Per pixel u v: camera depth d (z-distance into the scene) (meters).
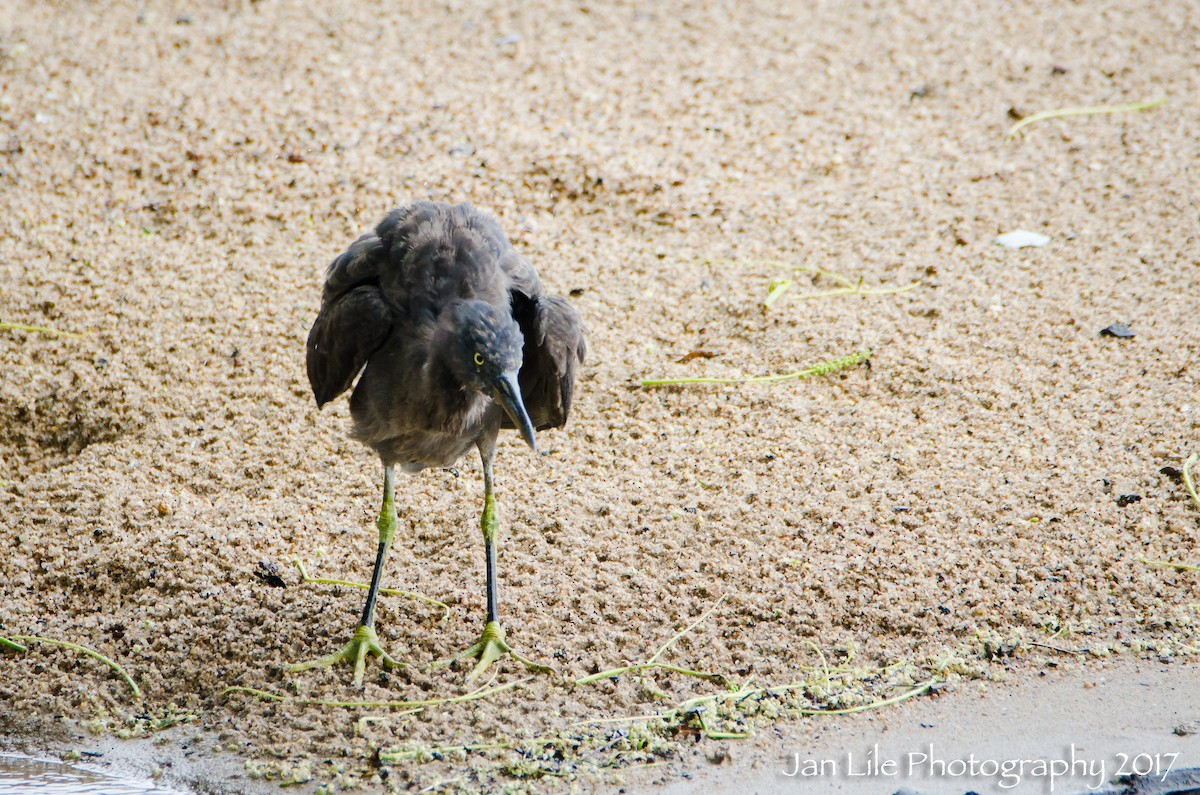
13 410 11.62
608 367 12.19
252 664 8.84
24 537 10.14
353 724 8.24
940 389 11.77
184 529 10.12
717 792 7.45
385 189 14.51
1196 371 11.72
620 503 10.48
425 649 9.05
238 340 12.33
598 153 15.40
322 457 11.12
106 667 8.80
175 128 15.65
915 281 13.38
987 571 9.55
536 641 9.03
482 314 8.47
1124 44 18.17
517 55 17.94
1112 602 9.24
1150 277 13.16
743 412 11.60
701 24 19.08
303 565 9.85
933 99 16.97
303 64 17.42
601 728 8.15
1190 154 15.33
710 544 9.96
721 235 14.19
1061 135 16.00
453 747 7.96
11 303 12.68
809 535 9.98
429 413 8.84
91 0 19.45
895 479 10.66
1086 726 7.97
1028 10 19.34
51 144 15.26
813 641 8.95
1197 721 7.95
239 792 7.56
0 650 9.00
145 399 11.67
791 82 17.41
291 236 13.84
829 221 14.40
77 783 7.66
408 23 18.92
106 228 13.90
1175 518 10.01
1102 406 11.41
